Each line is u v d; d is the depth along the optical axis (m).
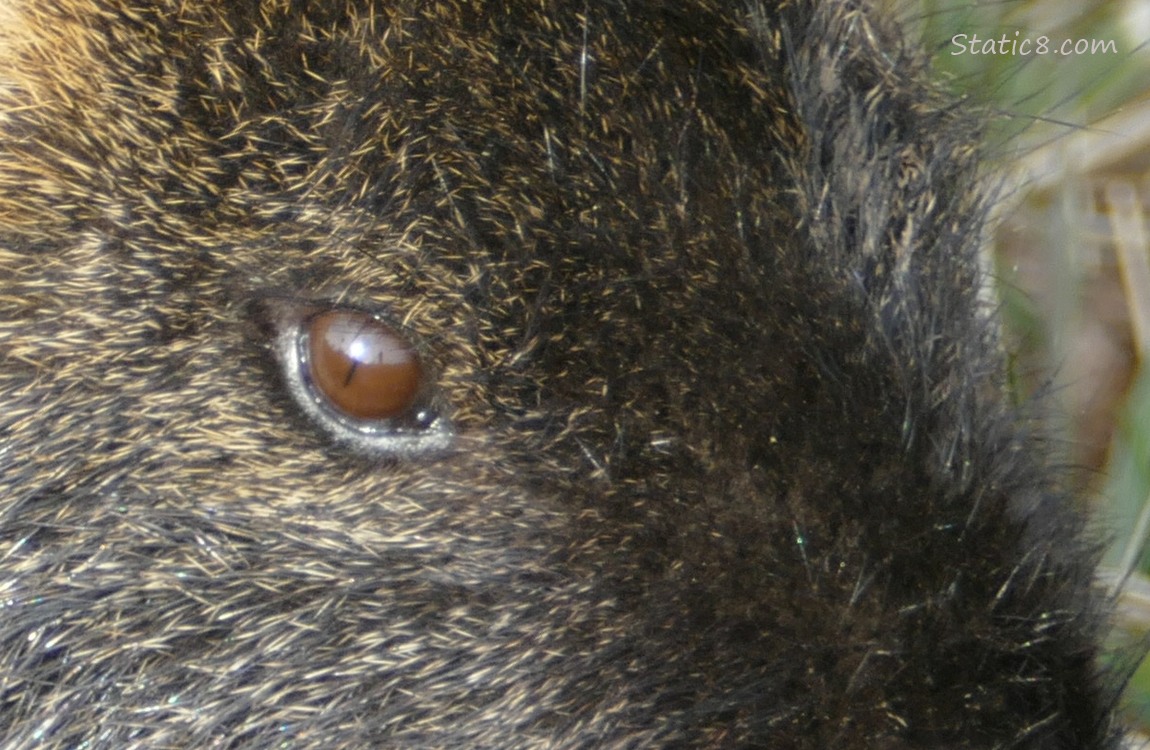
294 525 0.20
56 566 0.20
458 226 0.20
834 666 0.19
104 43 0.20
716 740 0.20
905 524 0.20
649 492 0.20
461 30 0.20
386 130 0.20
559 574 0.20
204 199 0.20
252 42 0.20
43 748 0.20
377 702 0.20
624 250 0.20
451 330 0.20
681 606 0.20
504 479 0.20
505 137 0.20
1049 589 0.20
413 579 0.20
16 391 0.20
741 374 0.20
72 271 0.20
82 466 0.20
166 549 0.20
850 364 0.20
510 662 0.20
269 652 0.20
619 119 0.20
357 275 0.20
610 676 0.20
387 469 0.20
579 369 0.20
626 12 0.20
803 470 0.20
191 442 0.20
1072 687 0.20
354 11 0.20
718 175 0.20
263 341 0.20
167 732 0.20
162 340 0.20
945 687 0.19
